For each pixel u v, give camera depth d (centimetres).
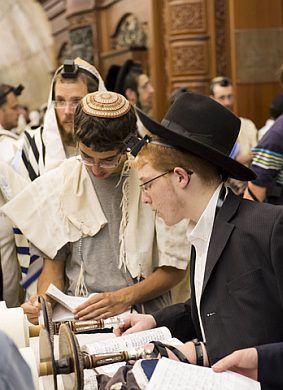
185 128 194
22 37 1204
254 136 594
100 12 997
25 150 322
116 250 266
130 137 199
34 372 172
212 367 177
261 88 738
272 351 177
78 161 271
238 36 731
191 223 201
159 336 210
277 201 392
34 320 246
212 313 190
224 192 195
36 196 273
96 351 200
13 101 525
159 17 803
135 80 559
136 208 265
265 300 184
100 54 1002
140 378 173
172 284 268
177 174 190
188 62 770
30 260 298
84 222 266
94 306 247
